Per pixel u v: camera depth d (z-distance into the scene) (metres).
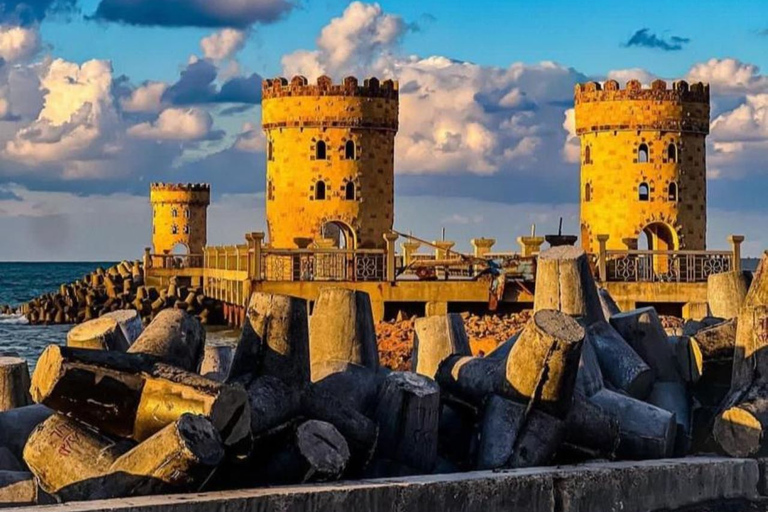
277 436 25.31
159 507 21.62
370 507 23.72
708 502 28.09
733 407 29.30
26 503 24.06
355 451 26.23
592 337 32.59
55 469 24.19
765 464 29.02
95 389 24.08
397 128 117.19
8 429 27.83
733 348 32.03
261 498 22.59
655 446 28.75
